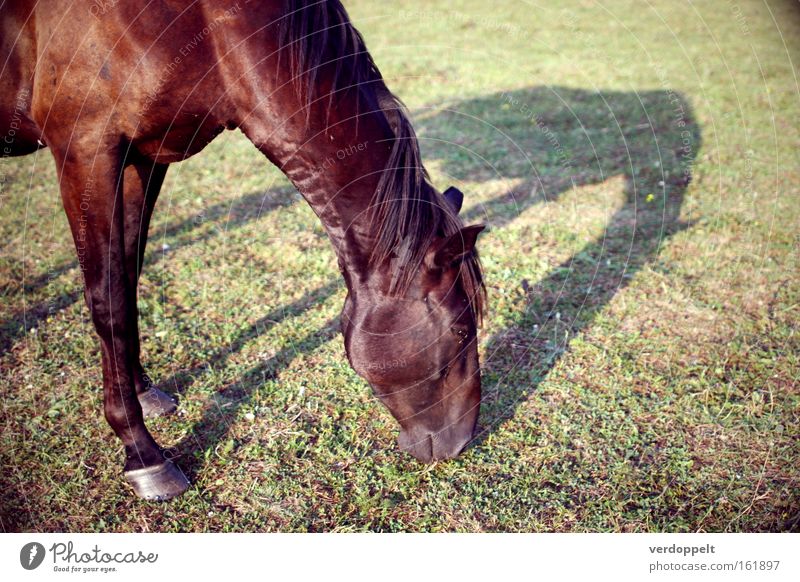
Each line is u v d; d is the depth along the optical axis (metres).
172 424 2.99
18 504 2.57
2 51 2.46
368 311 2.22
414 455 2.43
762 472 2.72
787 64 8.66
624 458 2.81
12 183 5.68
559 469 2.76
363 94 2.24
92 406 3.11
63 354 3.46
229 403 3.12
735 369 3.37
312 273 4.30
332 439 2.91
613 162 5.88
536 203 5.18
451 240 1.99
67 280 4.20
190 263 4.38
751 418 3.02
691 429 2.98
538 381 3.28
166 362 3.41
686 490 2.65
